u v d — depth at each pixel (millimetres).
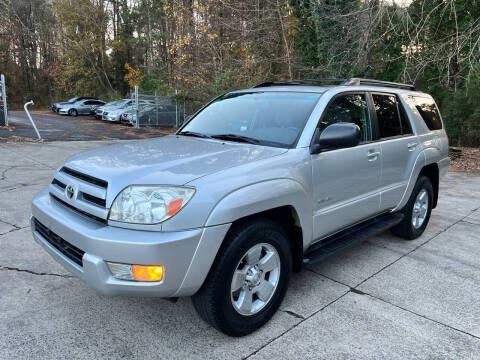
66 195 2865
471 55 10289
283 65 15562
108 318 3027
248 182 2699
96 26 40906
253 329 2869
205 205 2469
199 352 2646
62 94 45531
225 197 2557
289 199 2939
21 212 5523
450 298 3459
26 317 3002
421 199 4926
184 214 2426
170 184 2486
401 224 4777
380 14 11227
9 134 14414
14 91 45375
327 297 3432
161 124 22391
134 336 2807
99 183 2670
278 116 3545
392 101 4488
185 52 17703
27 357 2539
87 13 40000
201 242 2451
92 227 2533
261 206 2723
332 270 4004
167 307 3213
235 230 2680
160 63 27672
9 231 4797
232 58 15664
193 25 17141
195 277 2480
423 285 3699
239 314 2754
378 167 3982
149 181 2518
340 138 3061
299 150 3158
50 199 3131
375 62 12969
